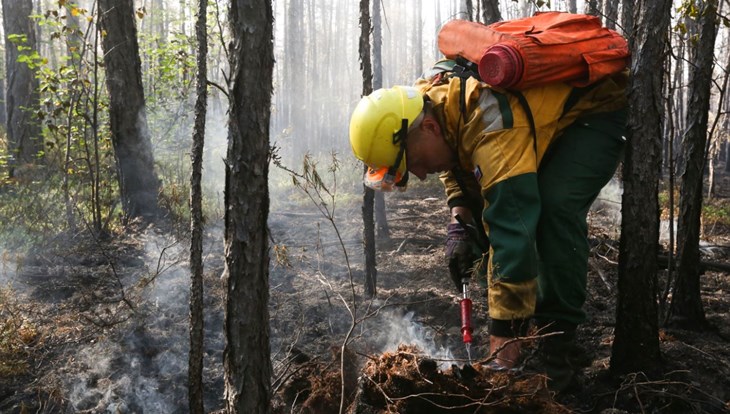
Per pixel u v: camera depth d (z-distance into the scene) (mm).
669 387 2740
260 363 2148
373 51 5727
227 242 2105
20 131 10844
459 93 2693
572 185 2684
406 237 6430
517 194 2480
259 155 2066
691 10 3529
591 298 4180
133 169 7059
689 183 3514
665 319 3592
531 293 2508
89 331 3795
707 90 3486
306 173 2709
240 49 1999
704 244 6375
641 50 2723
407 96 2787
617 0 7719
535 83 2562
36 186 7234
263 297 2146
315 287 4535
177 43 9398
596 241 5477
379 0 5688
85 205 7215
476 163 2604
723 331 3561
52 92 7547
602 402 2725
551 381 2713
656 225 2797
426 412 2238
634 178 2777
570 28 2787
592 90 2768
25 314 4121
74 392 3074
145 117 7207
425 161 2869
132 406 2941
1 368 3238
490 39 2686
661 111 2770
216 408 2906
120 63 7008
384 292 4410
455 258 2994
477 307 3973
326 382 2656
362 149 2812
